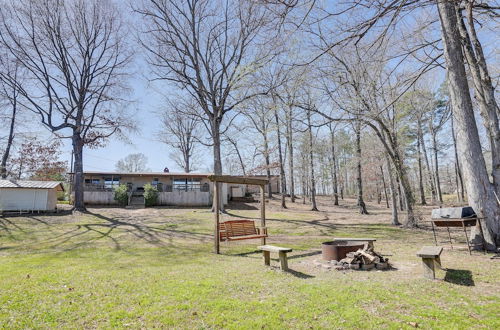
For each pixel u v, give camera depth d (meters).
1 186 19.69
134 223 16.45
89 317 3.81
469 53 8.11
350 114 12.41
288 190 41.72
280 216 20.53
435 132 31.05
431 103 23.39
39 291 4.90
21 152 28.12
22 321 3.71
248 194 32.72
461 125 8.33
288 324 3.48
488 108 7.89
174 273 6.14
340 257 6.88
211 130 22.66
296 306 4.04
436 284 4.96
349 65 11.89
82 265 7.12
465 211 7.79
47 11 20.25
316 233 13.32
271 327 3.41
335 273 5.96
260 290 4.81
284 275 5.84
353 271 6.09
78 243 11.02
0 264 7.34
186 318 3.72
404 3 3.85
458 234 12.32
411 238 11.39
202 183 28.88
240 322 3.57
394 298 4.29
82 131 21.92
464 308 3.90
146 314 3.87
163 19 20.36
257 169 30.33
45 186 20.91
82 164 21.75
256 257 8.17
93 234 13.07
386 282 5.15
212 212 21.38
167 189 27.67
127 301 4.38
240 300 4.33
